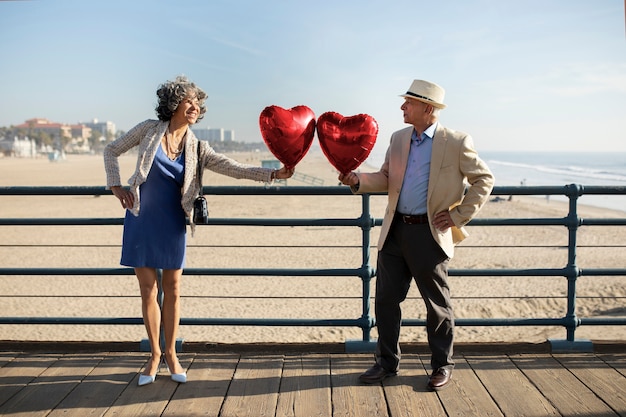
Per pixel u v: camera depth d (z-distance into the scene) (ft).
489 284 43.93
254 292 42.65
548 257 54.29
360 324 12.97
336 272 12.82
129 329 34.47
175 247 11.18
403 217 10.93
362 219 12.76
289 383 11.44
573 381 11.40
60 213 95.96
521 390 11.03
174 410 10.39
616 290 40.04
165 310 11.57
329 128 10.50
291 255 56.70
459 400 10.66
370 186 11.25
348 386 11.30
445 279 11.07
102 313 37.60
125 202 10.86
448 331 11.10
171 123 11.15
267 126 10.33
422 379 11.57
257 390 11.15
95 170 280.31
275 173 11.18
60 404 10.63
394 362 11.52
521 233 72.23
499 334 31.35
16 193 12.50
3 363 12.44
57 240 68.54
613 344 12.80
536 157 584.81
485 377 11.62
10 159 511.81
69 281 46.70
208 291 43.04
